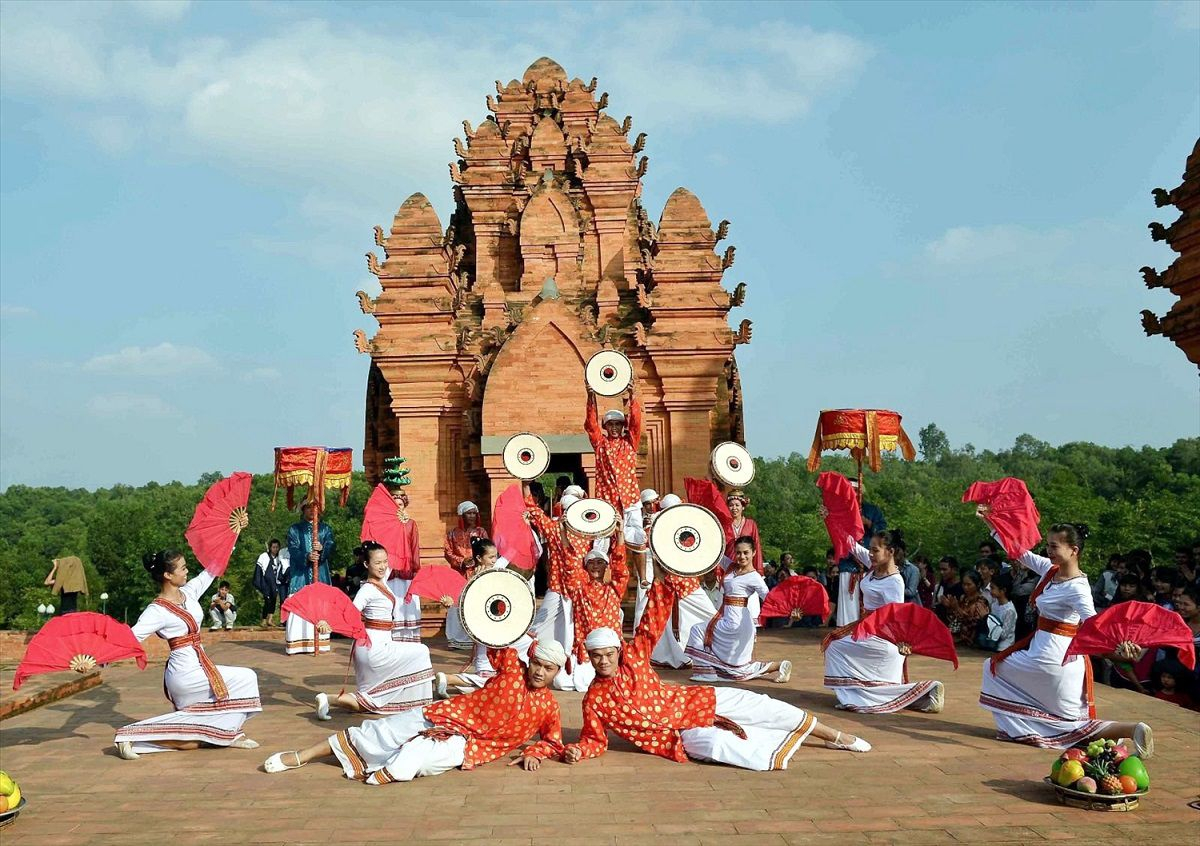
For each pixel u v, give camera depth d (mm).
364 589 9906
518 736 7801
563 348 17703
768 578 19141
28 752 8742
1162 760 7715
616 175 20453
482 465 18047
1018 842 5797
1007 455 132875
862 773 7387
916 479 107625
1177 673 10945
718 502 13633
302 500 17688
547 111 21859
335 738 7684
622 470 13406
